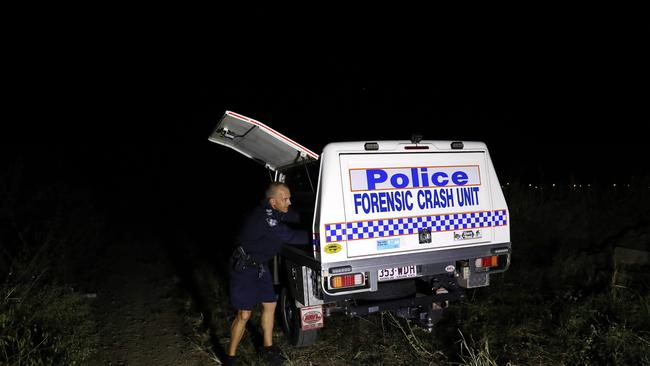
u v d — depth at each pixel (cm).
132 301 678
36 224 845
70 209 1021
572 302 552
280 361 473
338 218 430
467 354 471
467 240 473
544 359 456
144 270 841
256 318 595
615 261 618
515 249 796
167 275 809
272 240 445
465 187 477
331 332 545
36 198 951
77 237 894
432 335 520
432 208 461
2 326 461
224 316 610
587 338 470
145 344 537
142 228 1221
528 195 985
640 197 894
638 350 444
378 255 440
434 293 479
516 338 499
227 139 595
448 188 470
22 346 432
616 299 537
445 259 463
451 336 513
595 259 689
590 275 638
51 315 530
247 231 447
